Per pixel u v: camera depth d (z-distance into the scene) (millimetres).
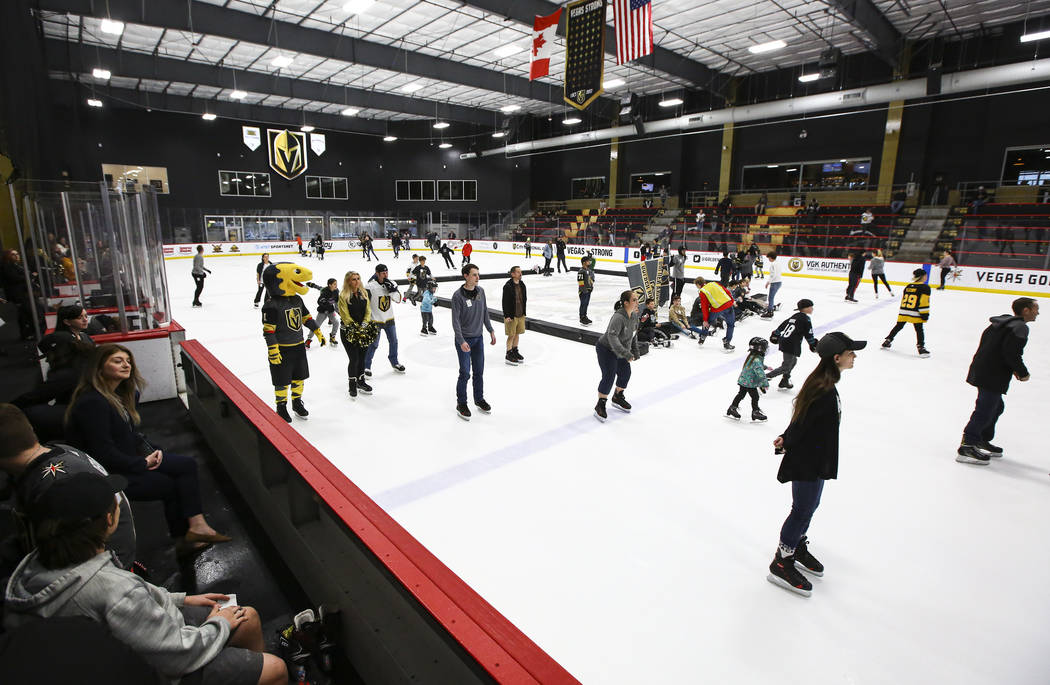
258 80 23578
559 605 2975
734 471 4570
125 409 3184
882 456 4934
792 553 3094
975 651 2691
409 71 20828
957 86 17484
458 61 22109
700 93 27297
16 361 7121
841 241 21156
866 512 3965
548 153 35344
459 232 36312
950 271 16797
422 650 2152
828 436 2904
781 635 2777
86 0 13641
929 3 16422
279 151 31750
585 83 10398
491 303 13516
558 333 9711
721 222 25141
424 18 17484
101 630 1293
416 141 35812
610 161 32156
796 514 3035
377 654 2246
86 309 6531
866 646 2715
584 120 32188
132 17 14352
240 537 3525
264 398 6387
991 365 4500
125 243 6098
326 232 34281
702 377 7328
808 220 22453
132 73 20469
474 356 5699
